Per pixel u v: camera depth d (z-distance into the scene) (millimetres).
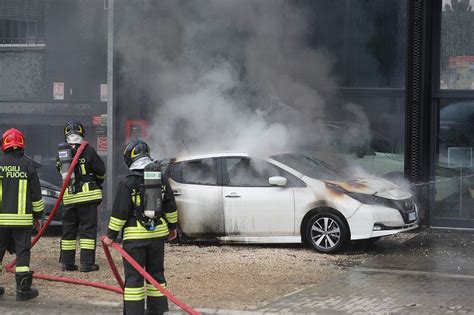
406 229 11156
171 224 7402
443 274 9680
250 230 11398
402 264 10383
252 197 11375
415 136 13133
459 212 13141
